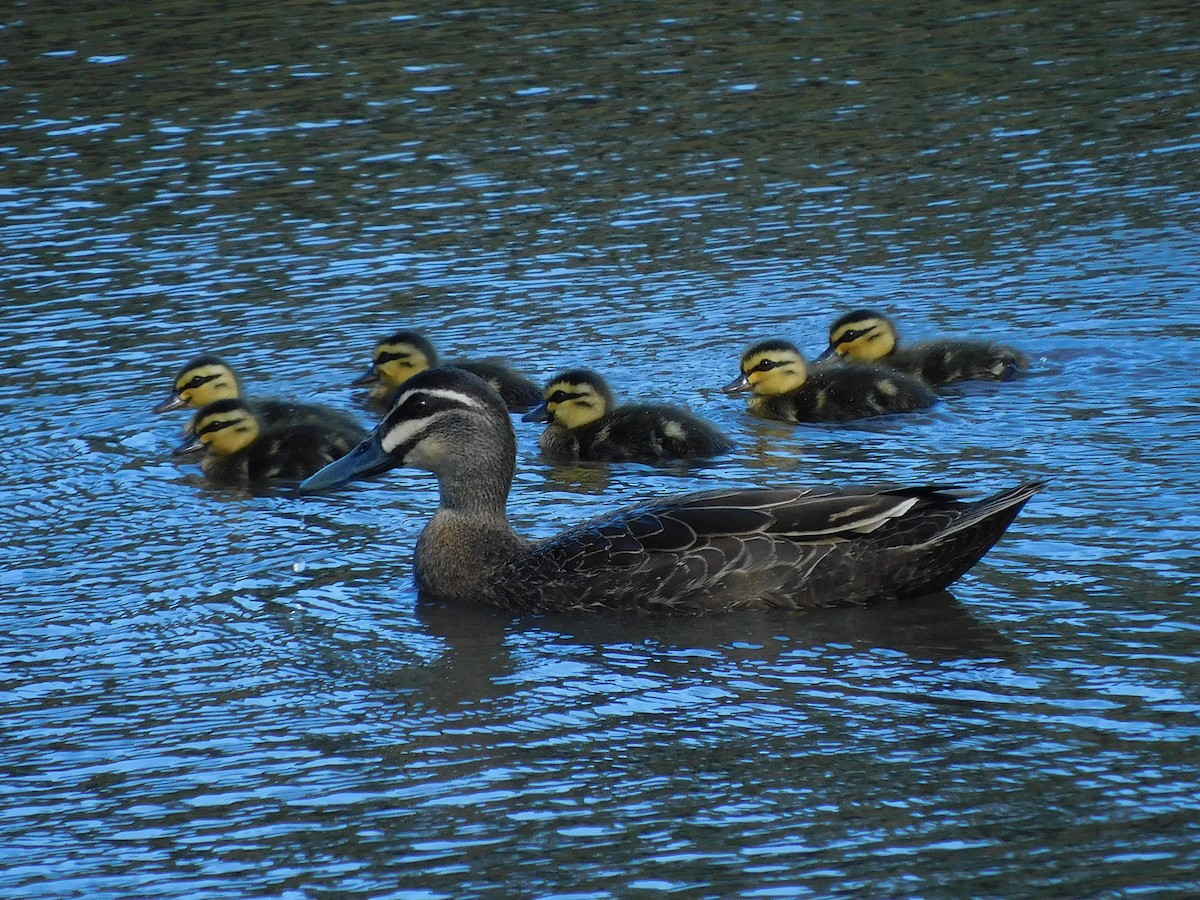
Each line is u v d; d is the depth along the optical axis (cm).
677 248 2141
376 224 2233
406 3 3222
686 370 1792
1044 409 1619
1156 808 866
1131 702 986
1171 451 1467
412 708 1028
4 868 861
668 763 941
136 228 2220
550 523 1384
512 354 1833
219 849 872
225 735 1002
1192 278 1969
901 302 1941
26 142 2536
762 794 901
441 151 2489
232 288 2030
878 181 2348
